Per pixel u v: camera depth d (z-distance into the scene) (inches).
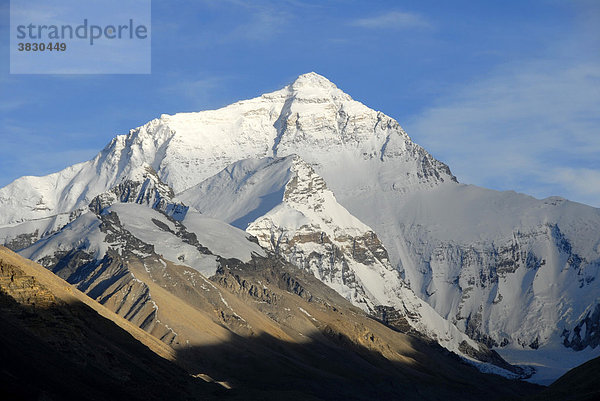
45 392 6875.0
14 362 7135.8
